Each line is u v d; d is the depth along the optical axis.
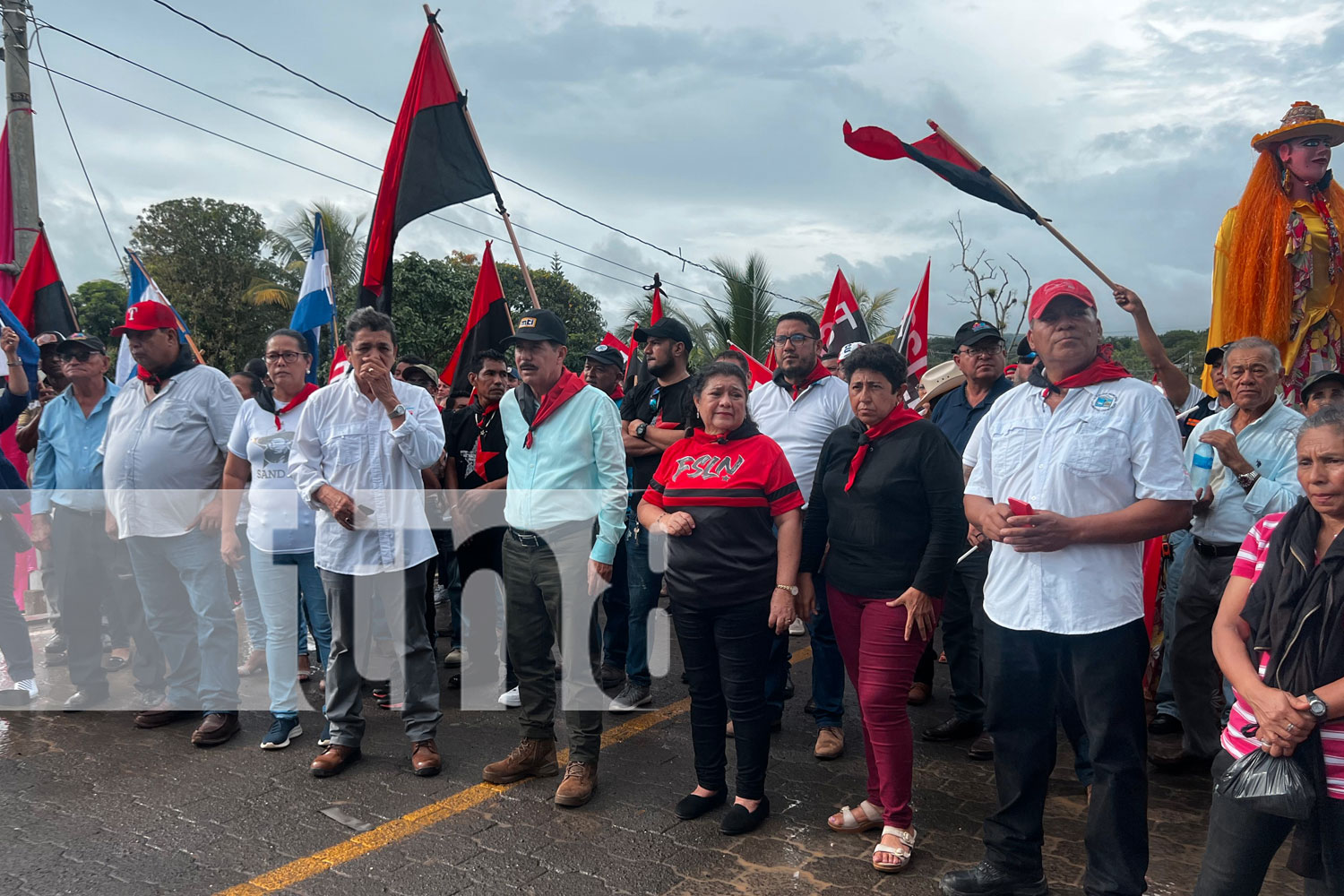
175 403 4.38
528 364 3.74
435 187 5.40
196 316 27.89
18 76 8.22
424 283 23.03
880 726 3.09
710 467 3.41
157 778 3.81
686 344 5.05
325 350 22.56
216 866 3.04
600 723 3.69
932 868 3.06
